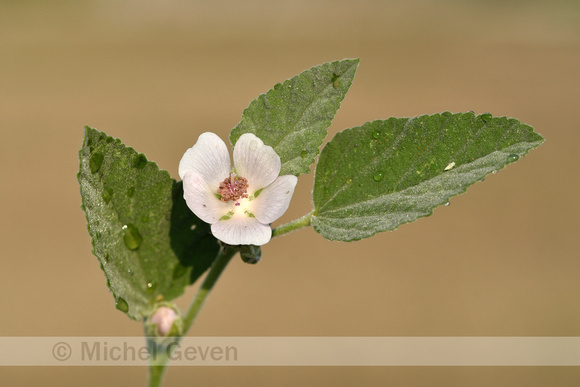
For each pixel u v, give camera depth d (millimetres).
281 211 412
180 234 411
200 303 402
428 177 409
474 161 408
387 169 414
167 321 396
